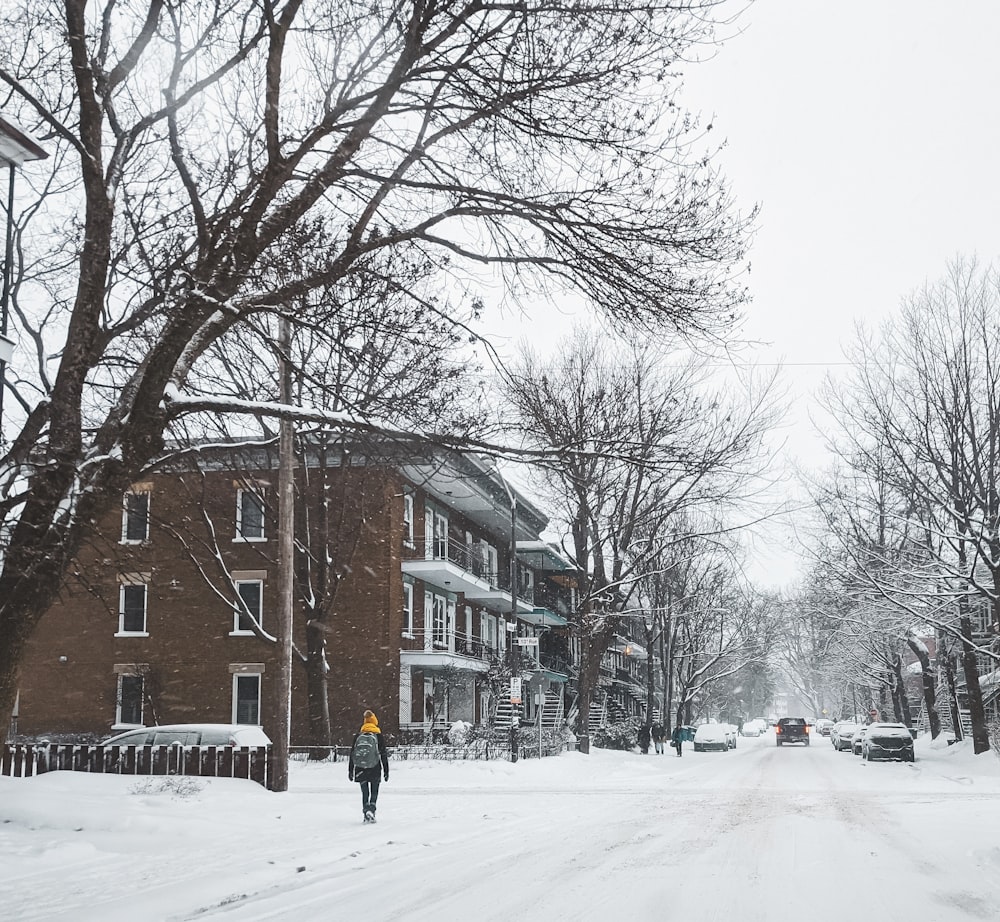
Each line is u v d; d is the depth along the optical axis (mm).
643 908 9141
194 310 11469
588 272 12555
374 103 12133
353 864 11805
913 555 36719
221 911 9047
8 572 11055
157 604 35969
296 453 28453
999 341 32562
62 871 11102
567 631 56531
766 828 15859
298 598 35250
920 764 39531
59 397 11555
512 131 12344
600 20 11445
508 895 9797
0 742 10812
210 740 24547
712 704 100750
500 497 41938
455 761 31500
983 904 9414
